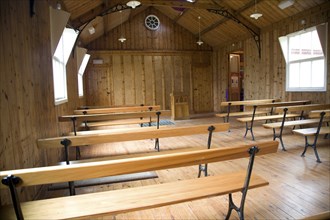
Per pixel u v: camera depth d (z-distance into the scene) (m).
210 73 11.19
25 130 2.50
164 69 10.59
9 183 1.36
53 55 3.86
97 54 9.91
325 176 3.14
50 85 3.69
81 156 4.39
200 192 1.85
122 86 10.20
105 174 1.55
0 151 1.88
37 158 2.89
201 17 9.05
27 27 2.73
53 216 1.54
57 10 3.85
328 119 5.02
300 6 6.06
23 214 1.57
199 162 1.78
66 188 2.96
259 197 2.60
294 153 4.16
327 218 0.96
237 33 8.90
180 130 2.88
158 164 1.66
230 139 5.40
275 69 7.34
